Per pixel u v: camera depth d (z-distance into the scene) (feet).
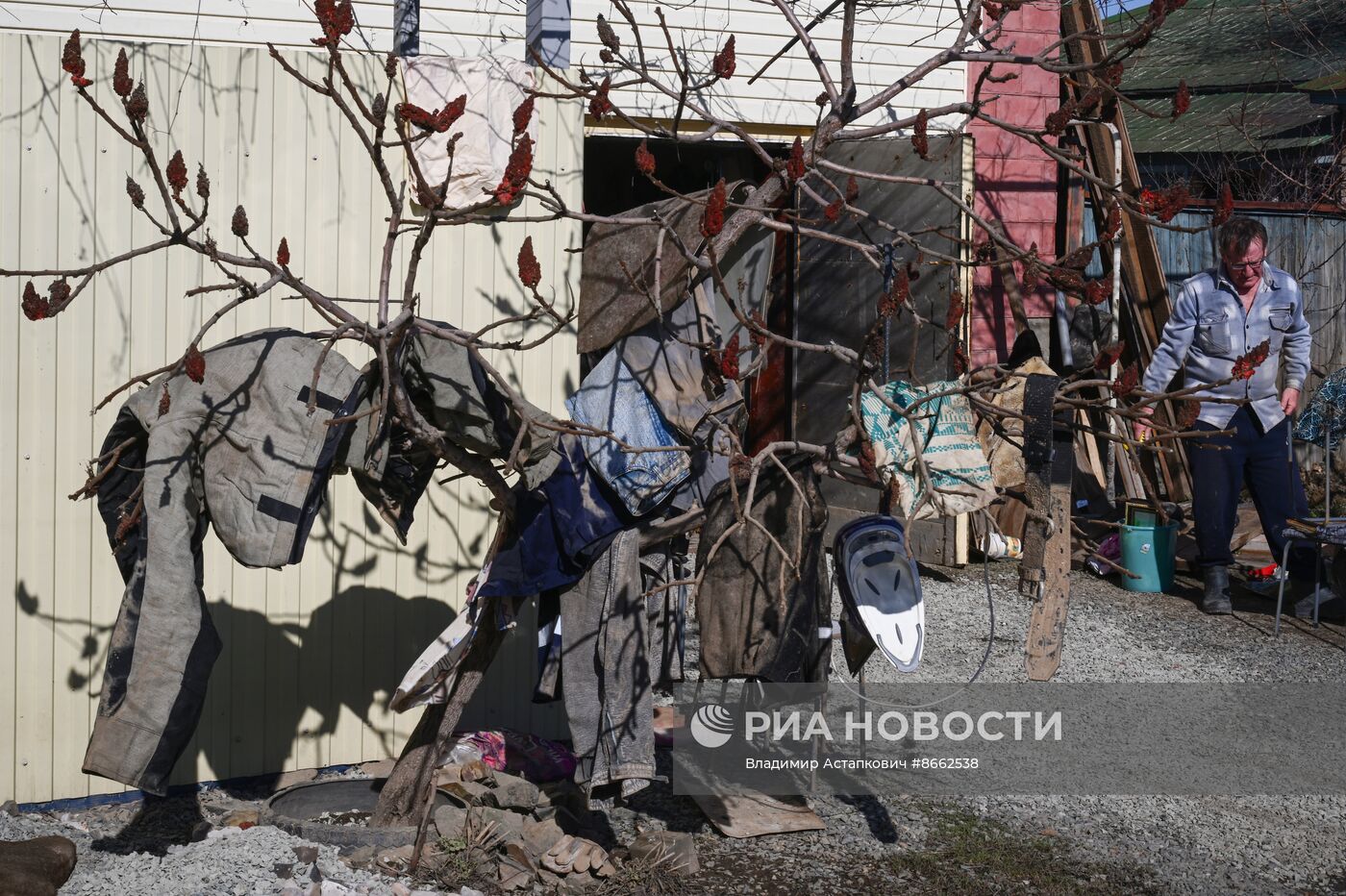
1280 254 38.29
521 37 25.81
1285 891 14.57
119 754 12.13
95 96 16.07
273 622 17.26
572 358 18.19
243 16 24.89
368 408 13.15
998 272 32.60
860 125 28.84
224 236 16.76
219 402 12.60
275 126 16.97
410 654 17.94
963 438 13.60
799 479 14.71
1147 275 32.45
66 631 16.16
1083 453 32.09
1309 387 38.01
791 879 14.47
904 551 13.58
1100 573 29.25
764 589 15.12
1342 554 25.18
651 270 14.40
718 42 27.48
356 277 17.42
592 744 14.11
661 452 14.34
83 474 16.15
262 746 17.29
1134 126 45.83
